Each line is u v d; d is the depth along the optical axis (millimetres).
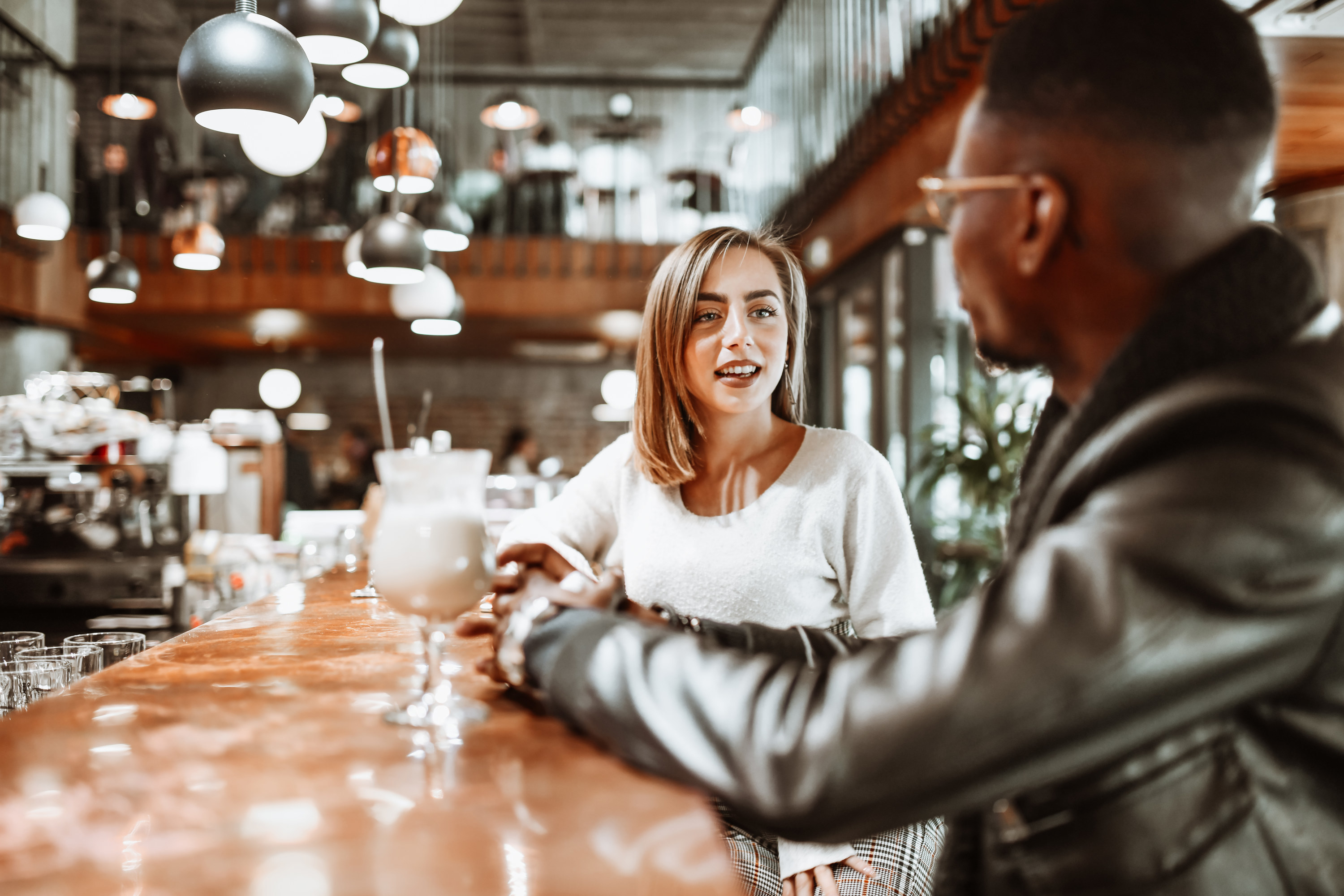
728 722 662
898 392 5672
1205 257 654
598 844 648
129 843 649
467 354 10969
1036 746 568
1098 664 553
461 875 600
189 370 11367
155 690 1063
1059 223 657
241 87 1948
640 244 8516
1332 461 578
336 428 11500
